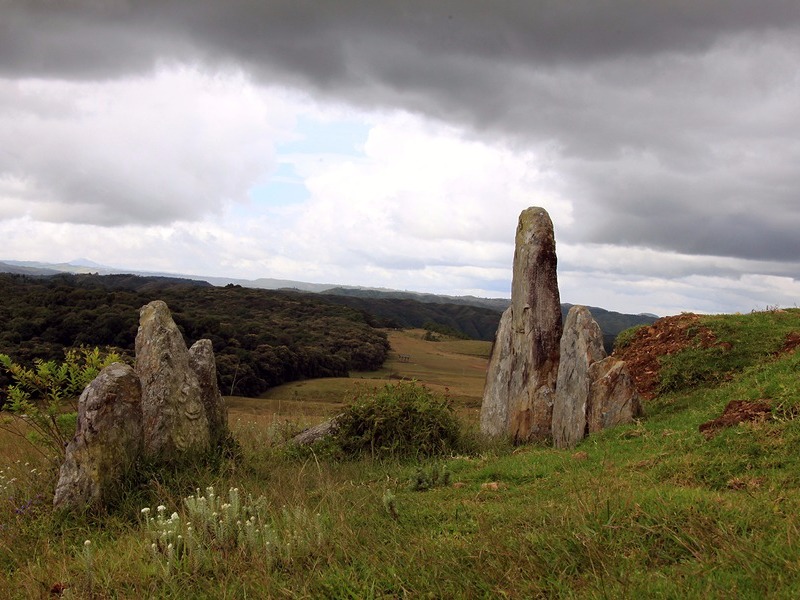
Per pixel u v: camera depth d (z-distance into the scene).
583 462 10.95
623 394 13.57
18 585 6.71
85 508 8.97
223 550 7.05
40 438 11.66
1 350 33.41
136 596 6.05
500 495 9.50
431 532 7.48
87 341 37.91
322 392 42.97
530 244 16.34
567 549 6.18
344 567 6.48
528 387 15.59
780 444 9.21
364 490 10.13
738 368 15.43
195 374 12.12
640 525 6.48
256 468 11.22
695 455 9.65
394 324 95.81
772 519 6.50
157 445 10.71
